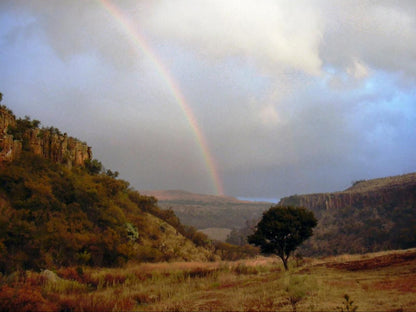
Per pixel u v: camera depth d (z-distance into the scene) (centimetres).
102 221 5100
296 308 1095
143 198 7494
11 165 4606
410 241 10325
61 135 6412
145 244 5716
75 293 1820
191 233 7512
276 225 2823
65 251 3900
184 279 2375
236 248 7881
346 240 12506
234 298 1401
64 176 5300
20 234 3491
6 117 5025
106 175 7056
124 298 1591
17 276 1942
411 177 16900
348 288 1367
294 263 3161
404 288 1254
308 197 19088
